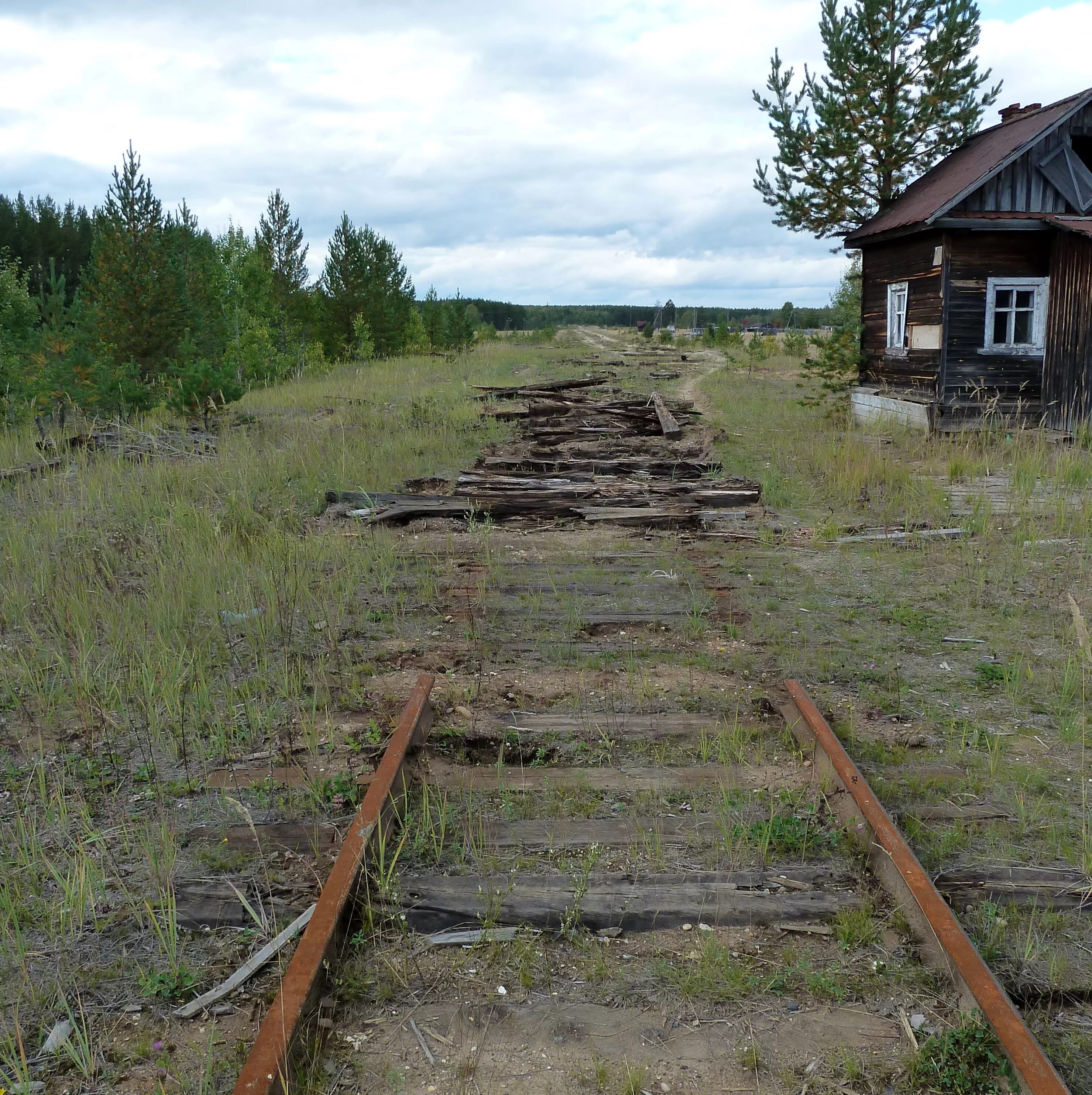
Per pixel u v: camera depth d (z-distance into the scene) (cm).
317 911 337
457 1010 317
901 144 1883
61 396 1648
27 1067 297
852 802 429
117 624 677
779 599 780
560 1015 315
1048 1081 258
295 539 898
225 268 3759
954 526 989
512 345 5888
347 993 319
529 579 838
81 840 422
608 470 1335
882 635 695
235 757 507
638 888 381
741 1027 309
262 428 1670
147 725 546
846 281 2719
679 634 704
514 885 381
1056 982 323
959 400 1584
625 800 459
